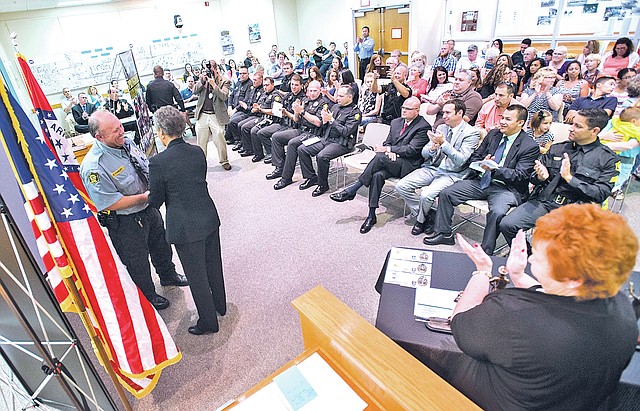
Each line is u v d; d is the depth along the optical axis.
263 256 3.02
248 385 1.92
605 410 1.12
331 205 3.81
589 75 4.65
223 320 2.36
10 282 1.37
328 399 1.14
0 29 6.66
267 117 5.02
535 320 0.86
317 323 1.31
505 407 0.97
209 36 9.29
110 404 1.70
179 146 1.88
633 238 0.80
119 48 8.02
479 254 1.29
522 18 6.64
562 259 0.81
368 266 2.79
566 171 2.28
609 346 0.83
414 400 1.03
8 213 1.23
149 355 1.70
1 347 1.69
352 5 8.87
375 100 5.05
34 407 1.86
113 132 2.02
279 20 10.41
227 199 4.11
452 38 7.79
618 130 2.91
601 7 5.75
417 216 3.15
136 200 2.12
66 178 1.39
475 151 2.99
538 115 3.08
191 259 1.98
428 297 1.55
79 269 1.47
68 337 1.49
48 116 1.51
